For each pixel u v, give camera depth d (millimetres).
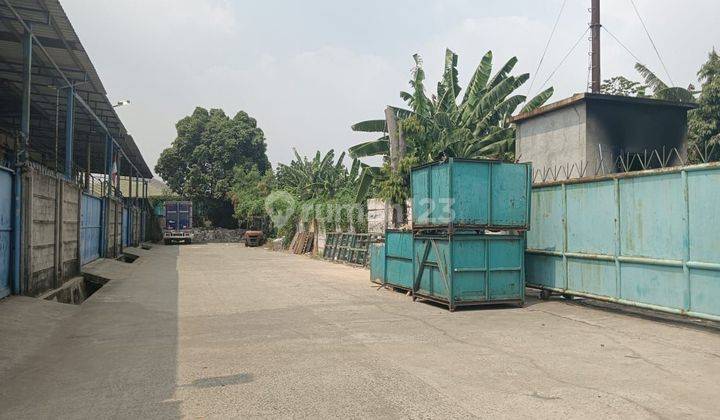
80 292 14469
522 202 10938
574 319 9125
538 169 14781
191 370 5867
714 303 7664
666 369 5785
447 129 19031
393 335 7785
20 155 10438
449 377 5488
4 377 5660
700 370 5742
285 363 6121
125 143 27625
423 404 4633
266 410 4508
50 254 12148
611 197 9625
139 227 38938
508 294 10625
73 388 5250
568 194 10742
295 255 30516
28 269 10500
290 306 10820
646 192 8852
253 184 48781
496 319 9203
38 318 8750
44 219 11609
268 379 5457
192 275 17734
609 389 5055
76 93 17594
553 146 14266
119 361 6332
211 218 55812
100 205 20984
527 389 5066
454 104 20734
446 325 8617
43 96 19094
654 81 20781
